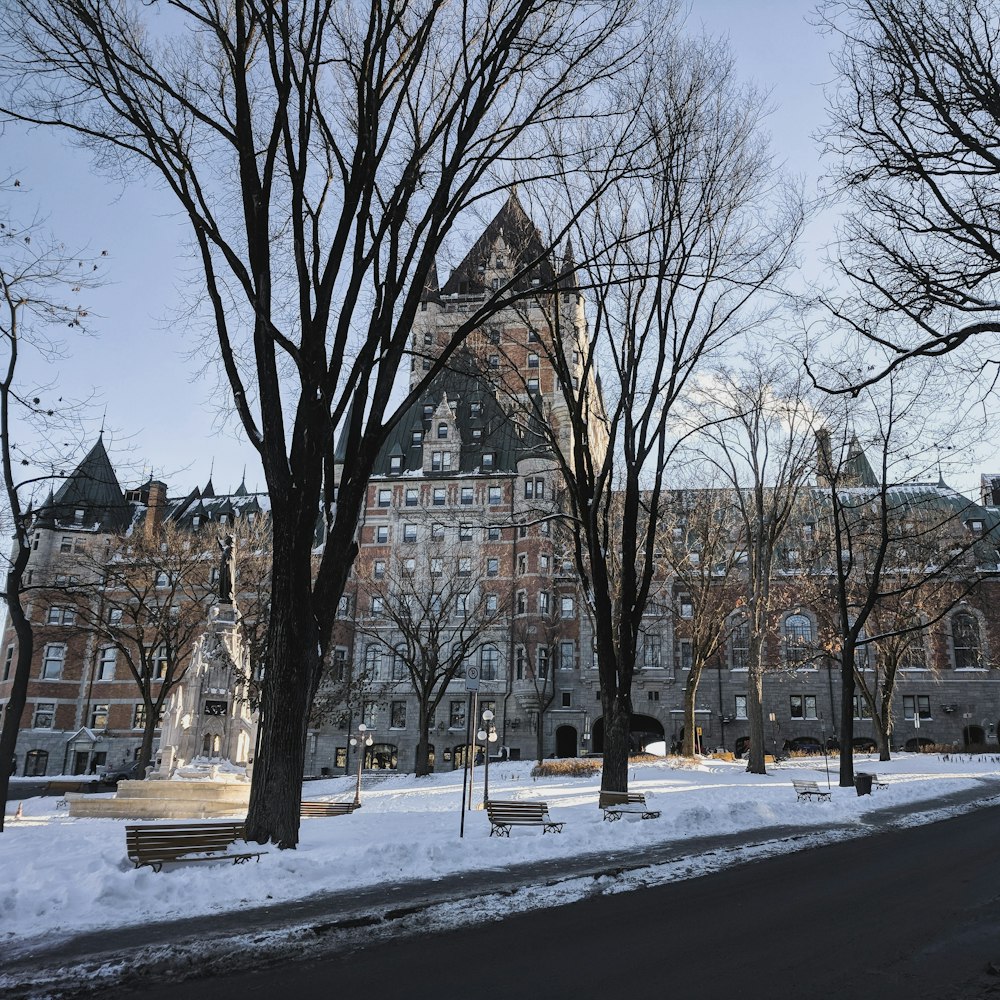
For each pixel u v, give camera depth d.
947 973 8.20
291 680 16.33
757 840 18.92
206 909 11.39
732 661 71.56
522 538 71.81
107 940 9.84
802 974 8.28
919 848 17.48
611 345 23.92
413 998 7.67
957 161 13.87
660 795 32.03
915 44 13.98
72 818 27.81
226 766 32.88
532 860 15.65
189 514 82.38
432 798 35.91
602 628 23.94
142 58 16.33
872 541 52.22
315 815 29.97
